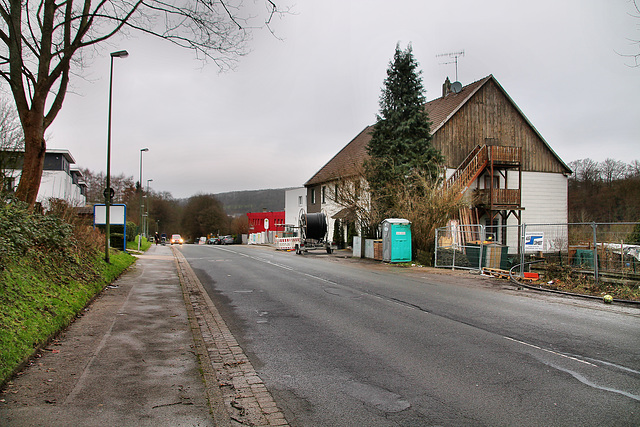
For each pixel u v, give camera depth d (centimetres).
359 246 2702
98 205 2597
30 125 1120
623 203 4809
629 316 928
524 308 1012
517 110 3409
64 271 1051
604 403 467
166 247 4494
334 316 916
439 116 3288
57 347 633
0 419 400
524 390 503
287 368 583
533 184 3441
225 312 961
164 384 503
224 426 406
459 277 1656
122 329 753
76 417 410
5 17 1049
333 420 426
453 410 449
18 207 1027
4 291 680
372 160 2738
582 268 1388
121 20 1084
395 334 762
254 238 6369
